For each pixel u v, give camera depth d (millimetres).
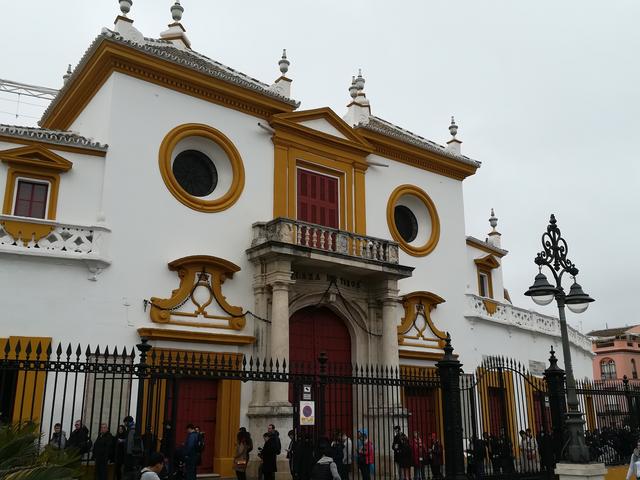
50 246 16438
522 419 22109
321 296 21094
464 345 25516
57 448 9391
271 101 21641
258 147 21375
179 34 21891
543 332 30188
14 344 15438
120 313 17125
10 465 7934
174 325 17875
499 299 30156
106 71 18953
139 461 9453
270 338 19094
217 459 17734
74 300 16500
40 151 17094
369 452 14492
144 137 18766
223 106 20844
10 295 15703
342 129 23625
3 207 16672
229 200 20094
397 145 25250
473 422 14312
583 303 13727
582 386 20328
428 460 16578
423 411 19578
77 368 9336
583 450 12547
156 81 19422
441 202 26797
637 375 63250
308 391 11805
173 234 18672
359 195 23609
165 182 18875
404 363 23094
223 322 18828
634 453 15594
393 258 22109
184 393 17766
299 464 12008
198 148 20469
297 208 21906
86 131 19938
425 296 24188
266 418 18016
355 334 22016
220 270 19109
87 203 17562
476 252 29297
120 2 19594
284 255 19062
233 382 18516
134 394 16734
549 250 13750
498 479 14055
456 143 28031
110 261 17172
